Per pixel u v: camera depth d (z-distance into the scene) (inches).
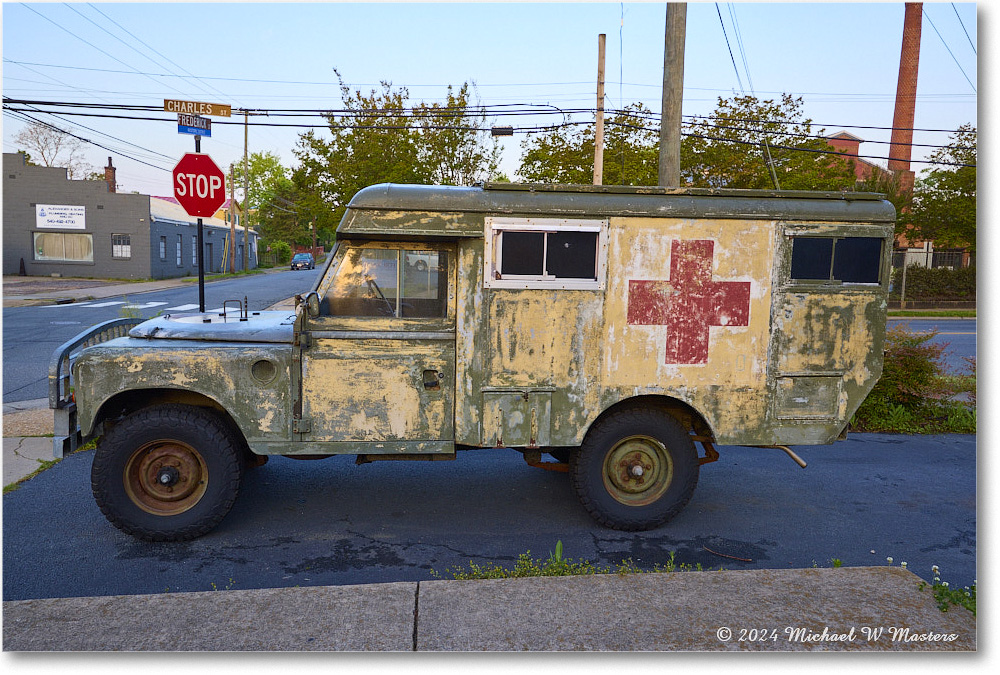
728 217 182.1
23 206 1232.8
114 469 170.2
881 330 189.8
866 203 187.0
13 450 245.8
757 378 186.7
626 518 188.1
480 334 179.5
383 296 179.5
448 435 182.4
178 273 1407.5
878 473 249.3
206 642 118.6
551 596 137.1
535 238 178.9
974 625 128.3
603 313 181.6
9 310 730.8
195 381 173.8
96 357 170.7
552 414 183.2
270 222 2506.2
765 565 169.3
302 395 176.7
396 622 126.2
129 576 156.3
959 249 1098.7
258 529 186.4
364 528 188.5
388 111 695.1
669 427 186.9
